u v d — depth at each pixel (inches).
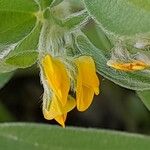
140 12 3.8
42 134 5.6
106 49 4.9
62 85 4.2
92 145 5.5
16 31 4.6
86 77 4.4
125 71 4.5
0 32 4.5
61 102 4.2
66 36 4.7
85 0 4.0
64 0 4.9
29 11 4.6
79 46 4.7
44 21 4.7
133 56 4.4
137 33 3.8
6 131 5.6
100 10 3.9
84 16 4.7
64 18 4.7
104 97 9.4
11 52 4.5
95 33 5.6
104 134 5.5
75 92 4.4
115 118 9.5
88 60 4.4
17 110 9.7
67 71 4.4
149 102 5.5
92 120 9.6
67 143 5.6
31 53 4.4
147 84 4.5
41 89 9.5
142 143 5.4
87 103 4.4
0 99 9.5
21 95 9.6
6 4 4.5
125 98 9.3
